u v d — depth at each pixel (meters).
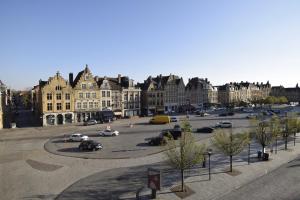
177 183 23.70
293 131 38.16
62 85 67.62
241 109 107.75
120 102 79.88
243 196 21.12
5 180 25.11
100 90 74.31
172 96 97.69
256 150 36.00
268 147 37.88
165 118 64.38
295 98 168.88
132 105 84.19
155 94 92.12
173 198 20.66
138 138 45.22
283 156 33.06
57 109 67.06
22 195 21.59
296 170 27.53
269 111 86.81
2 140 45.25
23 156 33.81
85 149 36.59
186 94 105.12
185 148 22.48
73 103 69.38
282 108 116.56
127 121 71.06
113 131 48.41
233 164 29.33
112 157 32.72
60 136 48.72
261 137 31.88
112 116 71.56
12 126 61.81
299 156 33.28
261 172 26.77
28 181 24.75
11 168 28.78
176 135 42.03
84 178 25.30
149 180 20.78
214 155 33.09
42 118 65.38
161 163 29.94
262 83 173.12
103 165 29.48
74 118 69.69
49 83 65.88
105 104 75.75
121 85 84.12
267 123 33.72
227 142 26.81
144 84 93.25
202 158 23.73
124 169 27.91
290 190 22.25
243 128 53.84
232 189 22.50
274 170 27.62
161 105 93.38
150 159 31.67
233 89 136.50
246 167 28.23
